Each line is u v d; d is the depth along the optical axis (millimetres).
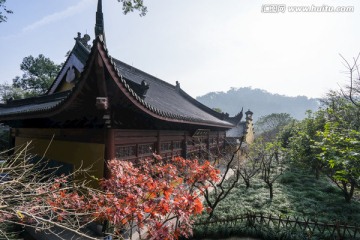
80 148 7750
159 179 5117
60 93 10836
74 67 10430
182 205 3477
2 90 35156
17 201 3445
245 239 6141
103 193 4836
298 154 9773
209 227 6484
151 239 3420
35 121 9852
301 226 6180
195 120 10031
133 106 6562
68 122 8109
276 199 8672
